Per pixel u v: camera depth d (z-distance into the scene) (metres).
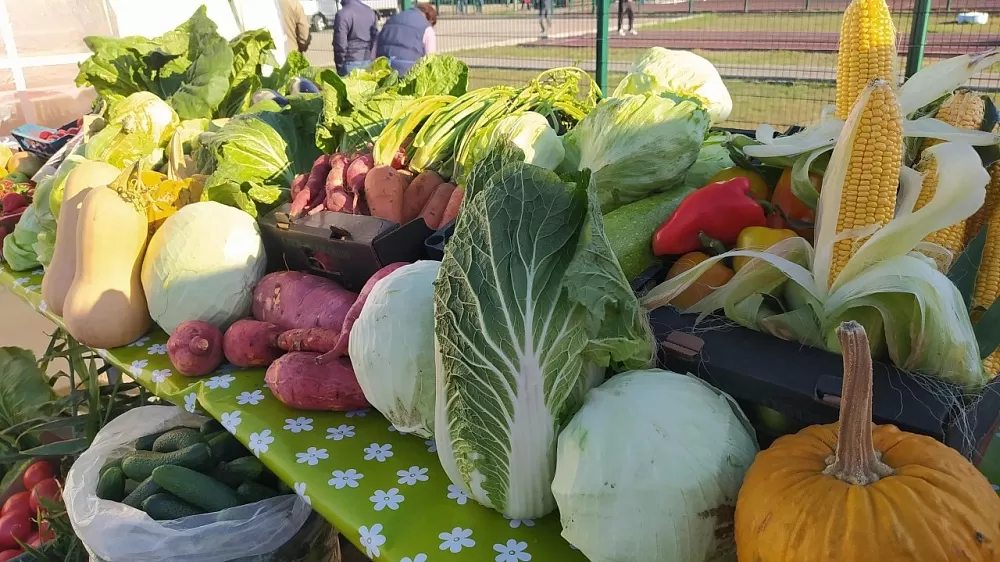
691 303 1.39
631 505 1.01
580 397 1.17
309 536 1.92
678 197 1.75
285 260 2.13
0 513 2.62
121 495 1.91
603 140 1.84
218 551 1.76
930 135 1.35
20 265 2.93
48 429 2.63
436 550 1.20
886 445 0.95
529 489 1.16
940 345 1.09
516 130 1.95
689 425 1.05
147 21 5.48
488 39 9.70
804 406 1.11
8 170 4.23
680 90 2.33
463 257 1.12
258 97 3.31
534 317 1.07
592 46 9.30
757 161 1.68
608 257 1.11
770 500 0.92
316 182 2.20
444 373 1.15
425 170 2.28
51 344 3.02
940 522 0.83
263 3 5.66
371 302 1.42
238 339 1.80
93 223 2.05
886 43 1.41
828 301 1.20
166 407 2.27
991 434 1.12
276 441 1.54
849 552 0.83
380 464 1.45
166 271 1.99
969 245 1.28
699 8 8.68
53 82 6.58
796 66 6.53
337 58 7.01
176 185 2.29
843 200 1.20
